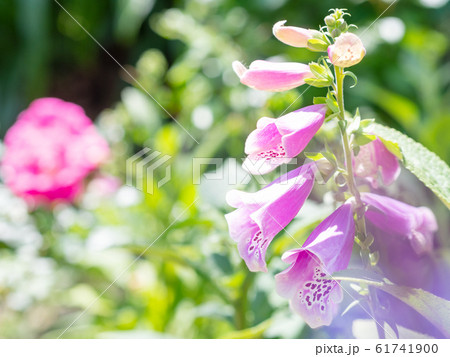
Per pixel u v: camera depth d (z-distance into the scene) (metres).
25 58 1.74
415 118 0.96
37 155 0.88
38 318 0.98
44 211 0.92
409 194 0.51
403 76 1.08
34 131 0.91
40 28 1.72
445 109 1.03
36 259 0.89
